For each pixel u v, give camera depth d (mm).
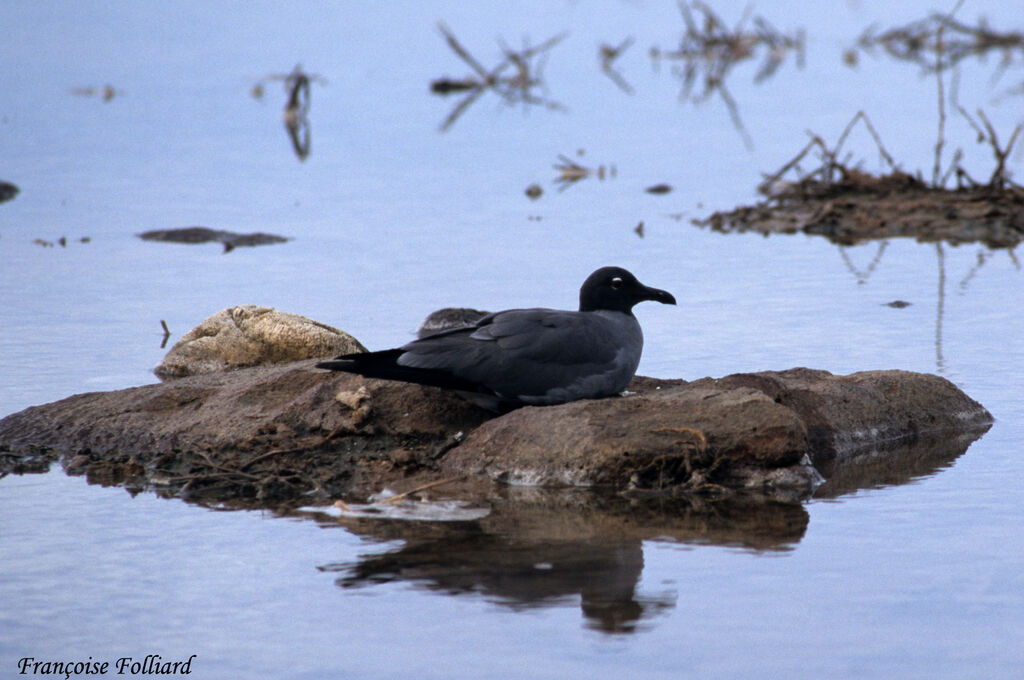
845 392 13258
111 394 13797
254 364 15500
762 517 10992
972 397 14172
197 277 20094
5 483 12023
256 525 10922
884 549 10133
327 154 30562
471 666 8344
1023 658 8320
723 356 15711
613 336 12938
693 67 42375
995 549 10055
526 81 39375
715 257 21297
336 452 12539
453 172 28609
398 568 9914
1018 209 23875
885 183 25828
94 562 10102
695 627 8828
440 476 12094
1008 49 43875
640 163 29359
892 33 46219
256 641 8734
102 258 21297
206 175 28328
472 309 17297
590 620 8953
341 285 19484
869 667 8250
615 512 11188
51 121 34156
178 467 12320
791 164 26406
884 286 19312
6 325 17422
